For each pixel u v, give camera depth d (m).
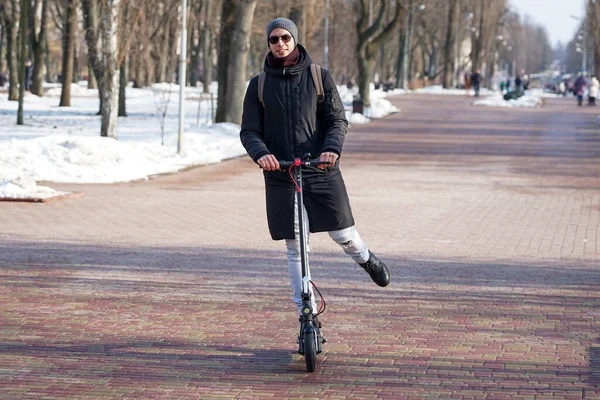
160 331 12.23
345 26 111.25
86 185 32.19
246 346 11.44
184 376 10.12
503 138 55.00
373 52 79.31
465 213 26.05
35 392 9.52
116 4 42.19
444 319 13.02
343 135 10.34
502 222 24.36
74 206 26.62
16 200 27.27
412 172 37.59
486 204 28.19
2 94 100.19
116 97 42.81
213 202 28.14
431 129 61.66
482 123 67.38
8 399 9.28
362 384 9.84
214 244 20.20
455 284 15.75
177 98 100.31
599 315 13.34
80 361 10.71
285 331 12.27
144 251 19.12
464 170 38.59
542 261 18.39
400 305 13.98
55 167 34.12
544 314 13.38
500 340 11.77
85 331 12.21
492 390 9.61
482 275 16.69
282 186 10.46
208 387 9.73
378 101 83.12
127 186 32.25
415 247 20.03
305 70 10.48
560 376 10.12
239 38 54.72
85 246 19.69
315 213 10.51
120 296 14.58
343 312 13.44
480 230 22.84
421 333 12.16
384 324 12.68
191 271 16.86
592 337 11.97
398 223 23.88
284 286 15.50
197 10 97.44
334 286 15.46
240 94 55.47
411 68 171.38
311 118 10.44
